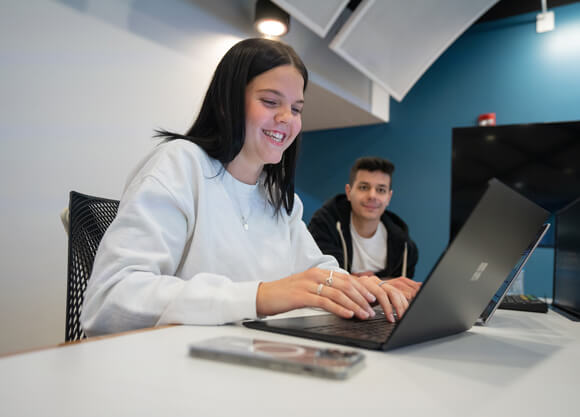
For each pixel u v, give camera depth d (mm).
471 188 2816
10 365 341
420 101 3783
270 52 887
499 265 551
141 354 384
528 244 607
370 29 2637
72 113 1669
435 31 2898
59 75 1630
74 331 758
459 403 297
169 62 2049
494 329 645
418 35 2869
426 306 439
